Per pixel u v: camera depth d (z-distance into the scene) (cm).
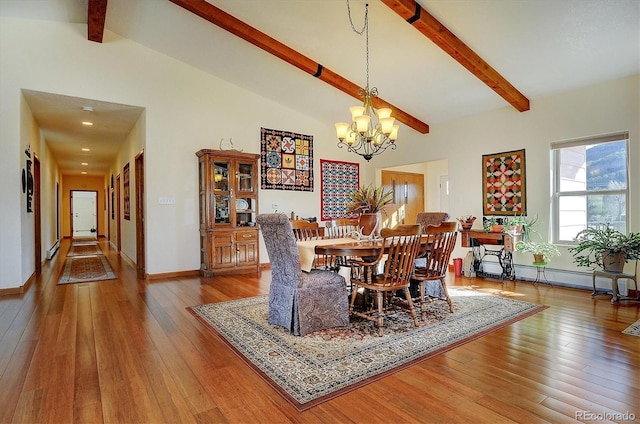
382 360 229
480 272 510
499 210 505
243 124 572
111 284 459
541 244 446
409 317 318
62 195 1239
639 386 193
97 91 450
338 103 583
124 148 692
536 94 453
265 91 573
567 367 217
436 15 329
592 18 308
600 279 412
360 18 359
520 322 302
